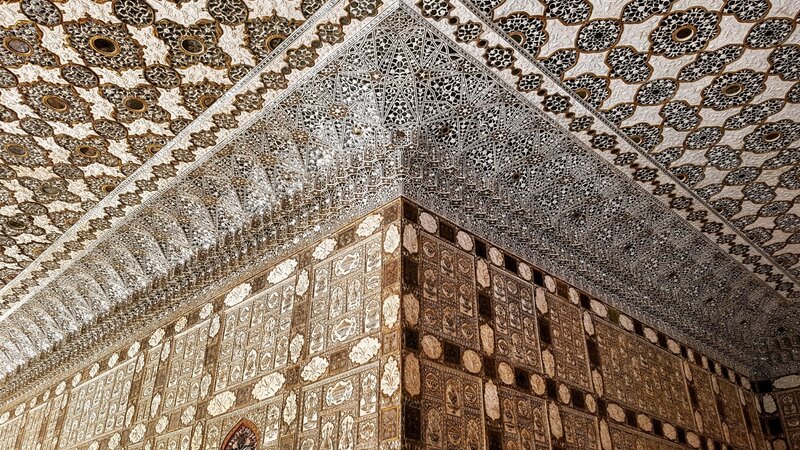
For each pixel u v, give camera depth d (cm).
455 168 402
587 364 453
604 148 431
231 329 453
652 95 384
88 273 580
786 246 557
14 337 703
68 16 326
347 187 403
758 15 329
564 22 332
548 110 397
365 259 370
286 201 437
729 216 511
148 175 459
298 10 325
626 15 329
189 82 372
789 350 676
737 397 641
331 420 333
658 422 496
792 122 409
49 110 393
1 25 329
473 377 353
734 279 606
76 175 457
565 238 477
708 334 623
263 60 357
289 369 380
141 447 477
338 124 398
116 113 396
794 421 647
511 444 354
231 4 321
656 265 549
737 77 371
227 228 484
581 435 411
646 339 540
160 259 530
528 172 440
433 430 310
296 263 422
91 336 618
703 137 421
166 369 500
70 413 607
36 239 536
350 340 349
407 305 334
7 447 689
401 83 369
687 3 322
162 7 322
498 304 402
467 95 379
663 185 470
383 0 320
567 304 467
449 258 381
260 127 412
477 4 321
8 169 450
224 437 403
